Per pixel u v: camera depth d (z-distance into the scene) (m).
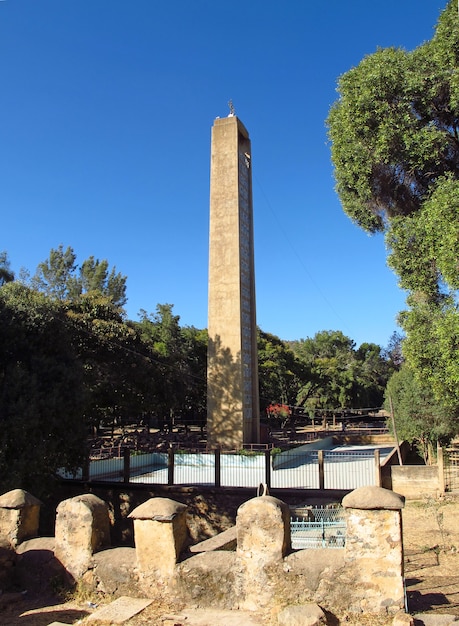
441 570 10.35
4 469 15.06
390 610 6.44
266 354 49.94
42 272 65.19
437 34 13.44
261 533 7.12
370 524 6.68
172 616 6.88
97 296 35.62
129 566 7.65
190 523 18.91
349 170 15.07
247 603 7.01
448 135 14.05
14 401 16.05
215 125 31.17
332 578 6.71
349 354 70.75
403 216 14.98
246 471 21.95
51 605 7.65
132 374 29.92
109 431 41.22
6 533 8.59
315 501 17.75
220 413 28.02
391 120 13.45
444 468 19.98
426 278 13.12
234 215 29.80
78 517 8.10
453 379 11.57
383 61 13.84
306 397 59.81
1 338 17.14
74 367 18.47
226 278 29.28
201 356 46.41
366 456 28.25
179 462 24.52
